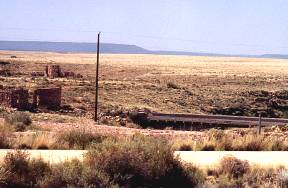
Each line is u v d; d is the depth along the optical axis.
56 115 43.72
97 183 12.42
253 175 14.92
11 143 20.14
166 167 13.79
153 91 79.81
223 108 74.38
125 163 13.44
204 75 116.62
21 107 48.16
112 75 118.81
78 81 80.69
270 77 118.38
